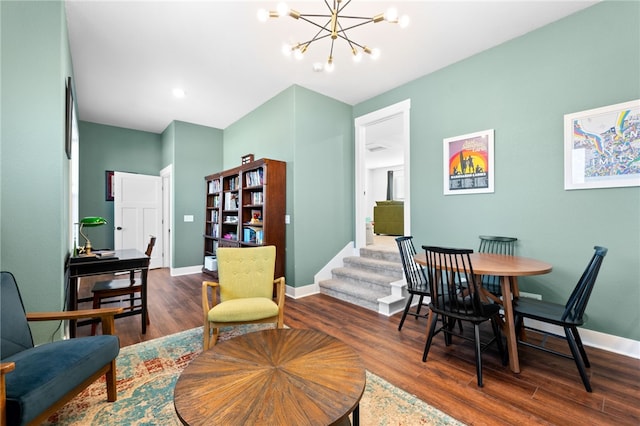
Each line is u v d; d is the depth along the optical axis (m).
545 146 2.62
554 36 2.57
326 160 4.19
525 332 2.57
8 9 1.94
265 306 2.25
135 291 2.76
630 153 2.21
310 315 3.14
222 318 2.15
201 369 1.28
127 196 5.46
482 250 3.02
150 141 6.00
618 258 2.27
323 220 4.15
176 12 2.42
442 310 2.10
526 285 2.73
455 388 1.81
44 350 1.44
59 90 2.08
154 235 5.76
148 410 1.60
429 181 3.50
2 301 1.50
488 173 2.98
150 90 3.93
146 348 2.33
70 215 3.00
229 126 5.51
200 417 0.97
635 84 2.19
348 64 3.29
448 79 3.31
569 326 1.83
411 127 3.70
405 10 2.41
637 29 2.18
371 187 11.71
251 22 2.55
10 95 1.94
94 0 2.25
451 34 2.74
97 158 5.40
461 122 3.21
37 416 1.18
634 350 2.20
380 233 8.46
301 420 0.96
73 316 1.65
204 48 2.95
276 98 4.12
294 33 2.71
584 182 2.42
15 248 1.94
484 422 1.51
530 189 2.71
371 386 1.83
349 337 2.58
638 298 2.19
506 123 2.87
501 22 2.57
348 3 2.31
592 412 1.58
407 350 2.33
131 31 2.66
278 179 3.87
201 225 5.53
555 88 2.57
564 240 2.53
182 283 4.56
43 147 2.03
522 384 1.85
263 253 2.67
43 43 2.04
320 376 1.23
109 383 1.66
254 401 1.06
